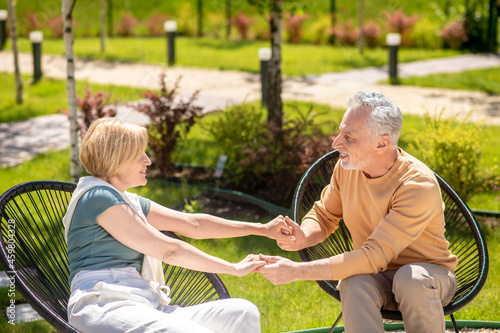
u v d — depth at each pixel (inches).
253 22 930.1
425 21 801.6
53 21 871.1
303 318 161.9
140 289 112.4
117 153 113.0
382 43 795.4
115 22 949.2
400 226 117.9
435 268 119.3
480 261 130.3
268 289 179.0
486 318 161.9
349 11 952.9
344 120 121.6
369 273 118.1
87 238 112.7
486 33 777.6
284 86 526.0
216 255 202.1
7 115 417.1
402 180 120.6
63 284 126.0
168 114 285.4
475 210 242.1
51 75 571.2
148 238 112.4
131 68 615.2
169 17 941.8
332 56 706.8
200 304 118.2
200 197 263.0
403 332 156.3
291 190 253.1
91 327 104.9
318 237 136.4
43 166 298.4
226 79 561.0
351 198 129.6
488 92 505.0
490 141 351.3
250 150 265.1
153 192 264.7
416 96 487.5
